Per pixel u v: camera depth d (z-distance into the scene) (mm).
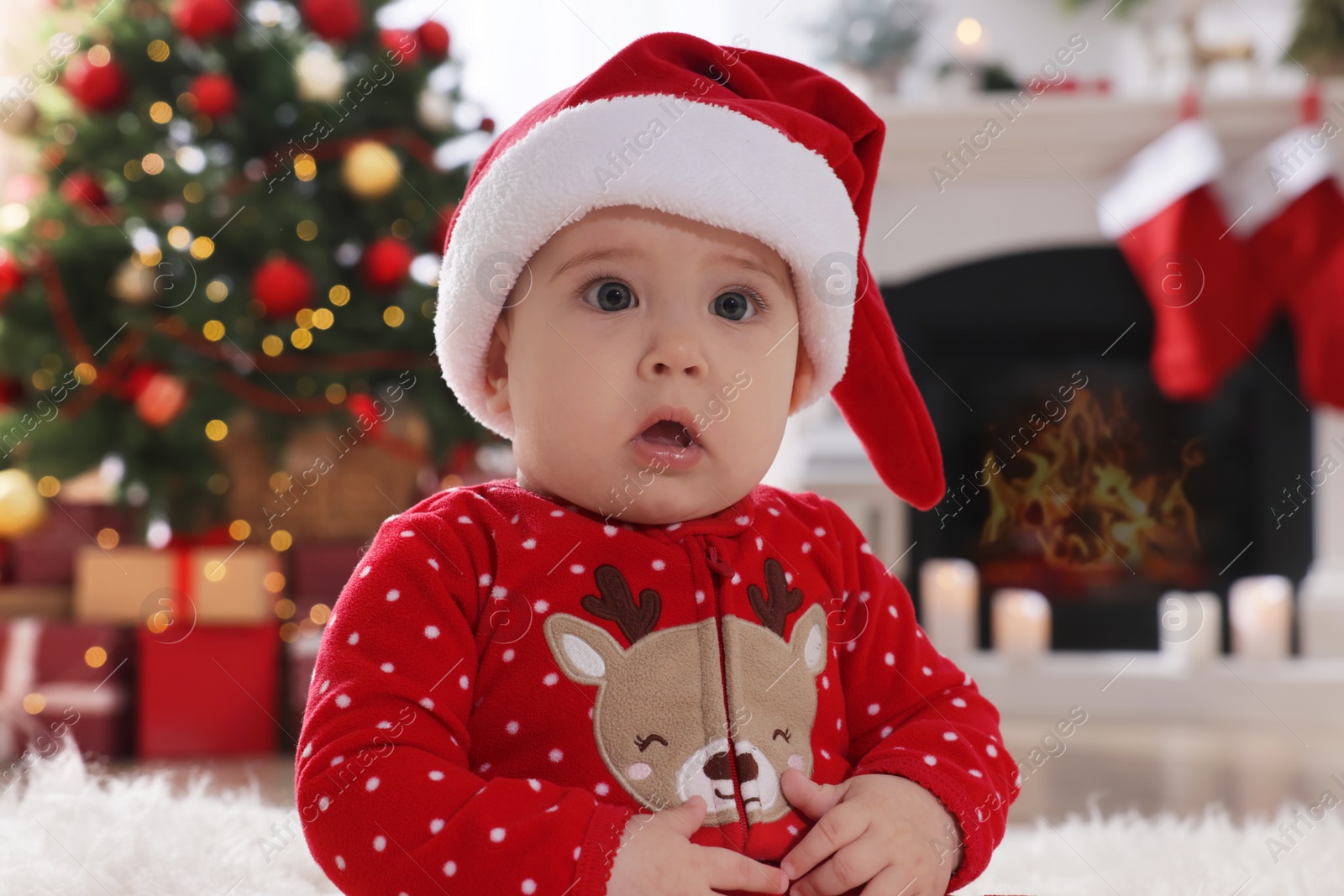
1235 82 2869
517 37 2889
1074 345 2973
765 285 776
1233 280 2721
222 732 2084
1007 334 2984
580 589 744
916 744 787
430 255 2326
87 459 2137
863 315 914
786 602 789
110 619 2098
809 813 729
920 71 3086
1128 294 2953
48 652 2023
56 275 2150
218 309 2107
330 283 2221
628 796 706
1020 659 2756
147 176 2150
